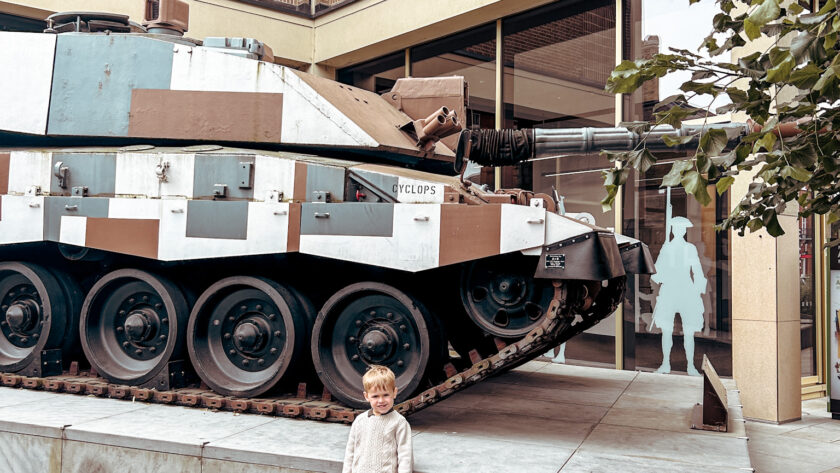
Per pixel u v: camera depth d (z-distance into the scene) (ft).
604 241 17.67
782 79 9.41
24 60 24.41
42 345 23.17
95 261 24.54
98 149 22.90
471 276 19.40
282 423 19.17
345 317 20.49
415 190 19.03
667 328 31.94
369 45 43.70
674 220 31.78
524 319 18.93
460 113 27.32
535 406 22.63
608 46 34.40
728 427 19.99
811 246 33.32
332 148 22.22
